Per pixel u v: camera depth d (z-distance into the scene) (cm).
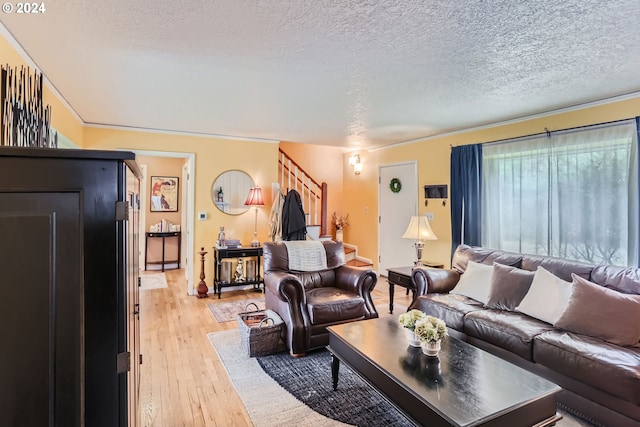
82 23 187
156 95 316
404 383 168
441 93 307
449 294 333
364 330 238
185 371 263
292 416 208
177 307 431
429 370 180
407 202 548
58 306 87
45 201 86
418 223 421
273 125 441
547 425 158
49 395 87
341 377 255
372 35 202
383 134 497
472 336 271
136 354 151
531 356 228
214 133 494
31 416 85
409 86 291
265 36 203
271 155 545
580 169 332
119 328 93
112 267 92
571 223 338
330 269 373
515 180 389
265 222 541
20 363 85
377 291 512
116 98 325
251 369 267
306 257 364
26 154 85
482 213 424
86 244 89
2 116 183
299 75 265
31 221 85
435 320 204
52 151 87
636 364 185
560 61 238
